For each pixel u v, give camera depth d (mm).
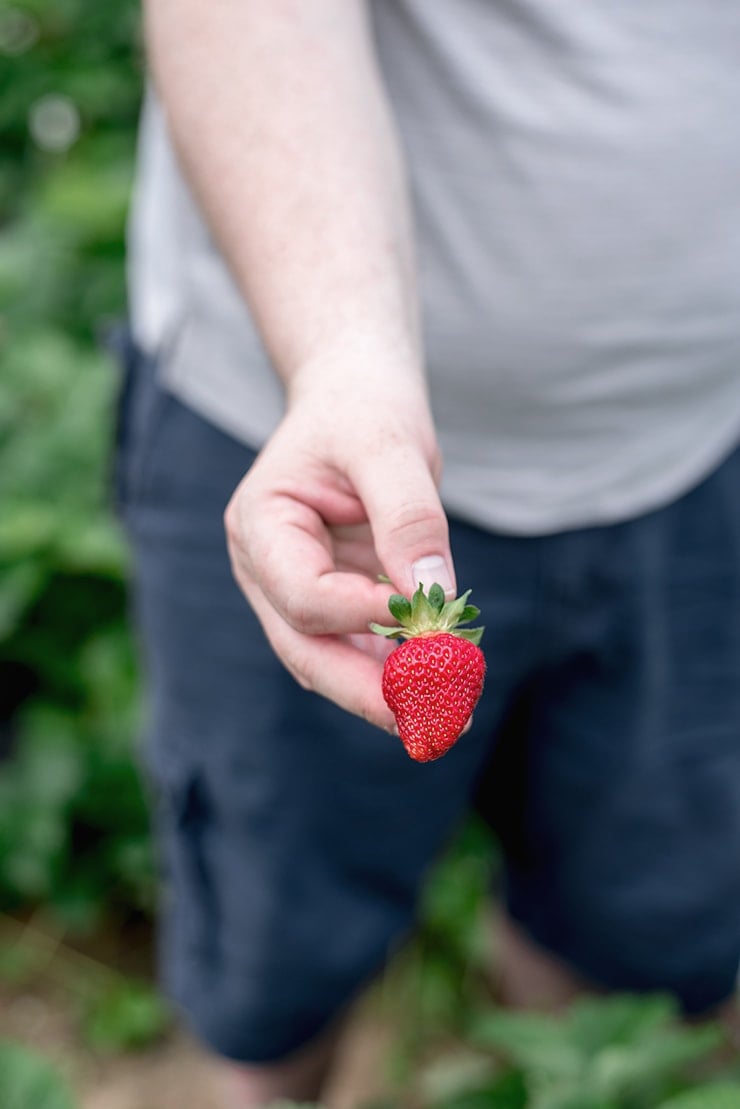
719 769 1100
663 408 989
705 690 1080
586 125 892
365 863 1079
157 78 844
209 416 985
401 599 732
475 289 924
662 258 926
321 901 1077
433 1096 1459
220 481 987
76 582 1834
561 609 1021
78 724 1789
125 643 1816
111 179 2379
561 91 889
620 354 949
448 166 908
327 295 780
